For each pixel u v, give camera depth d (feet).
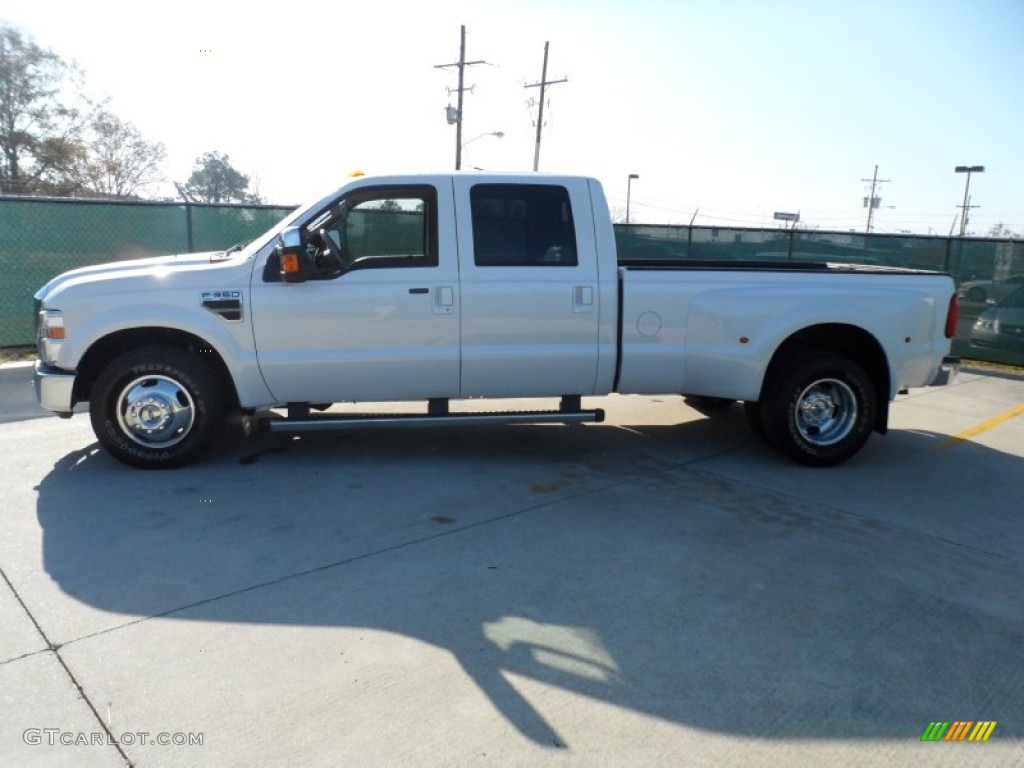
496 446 21.77
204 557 14.05
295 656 10.81
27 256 33.58
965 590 13.37
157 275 18.24
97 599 12.40
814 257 48.08
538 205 19.21
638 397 29.14
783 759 8.86
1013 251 39.09
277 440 21.94
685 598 12.76
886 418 20.52
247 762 8.64
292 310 18.37
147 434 18.79
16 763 8.55
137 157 148.36
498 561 14.08
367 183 18.84
